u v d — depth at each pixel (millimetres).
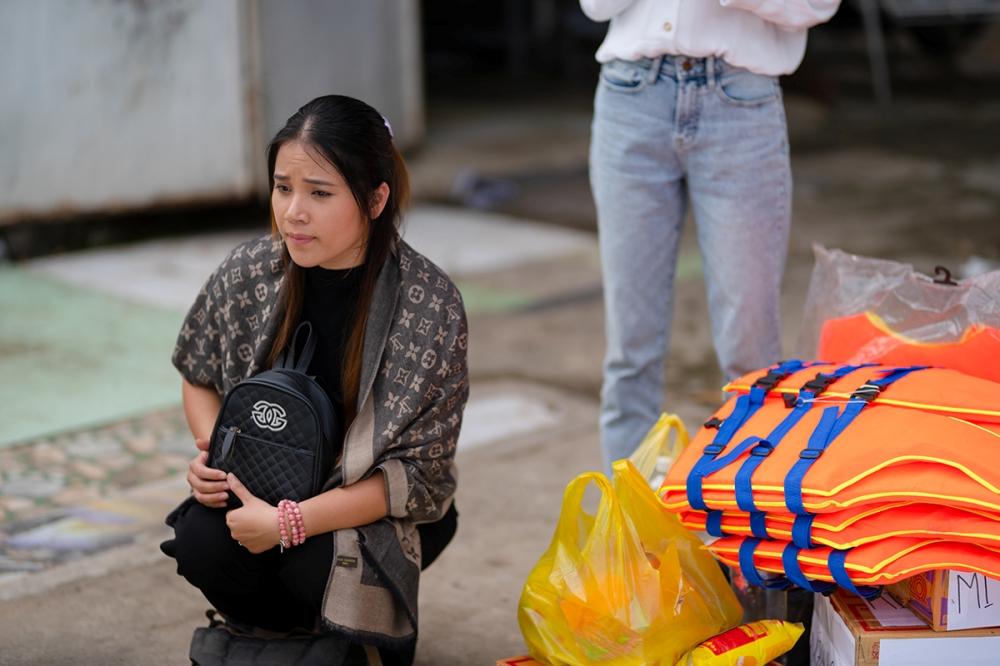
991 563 2434
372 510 2799
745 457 2670
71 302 6711
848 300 3230
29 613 3459
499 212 9047
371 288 2828
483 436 4910
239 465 2785
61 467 4551
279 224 2752
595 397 5414
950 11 14055
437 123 12086
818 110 12898
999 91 14242
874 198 9281
